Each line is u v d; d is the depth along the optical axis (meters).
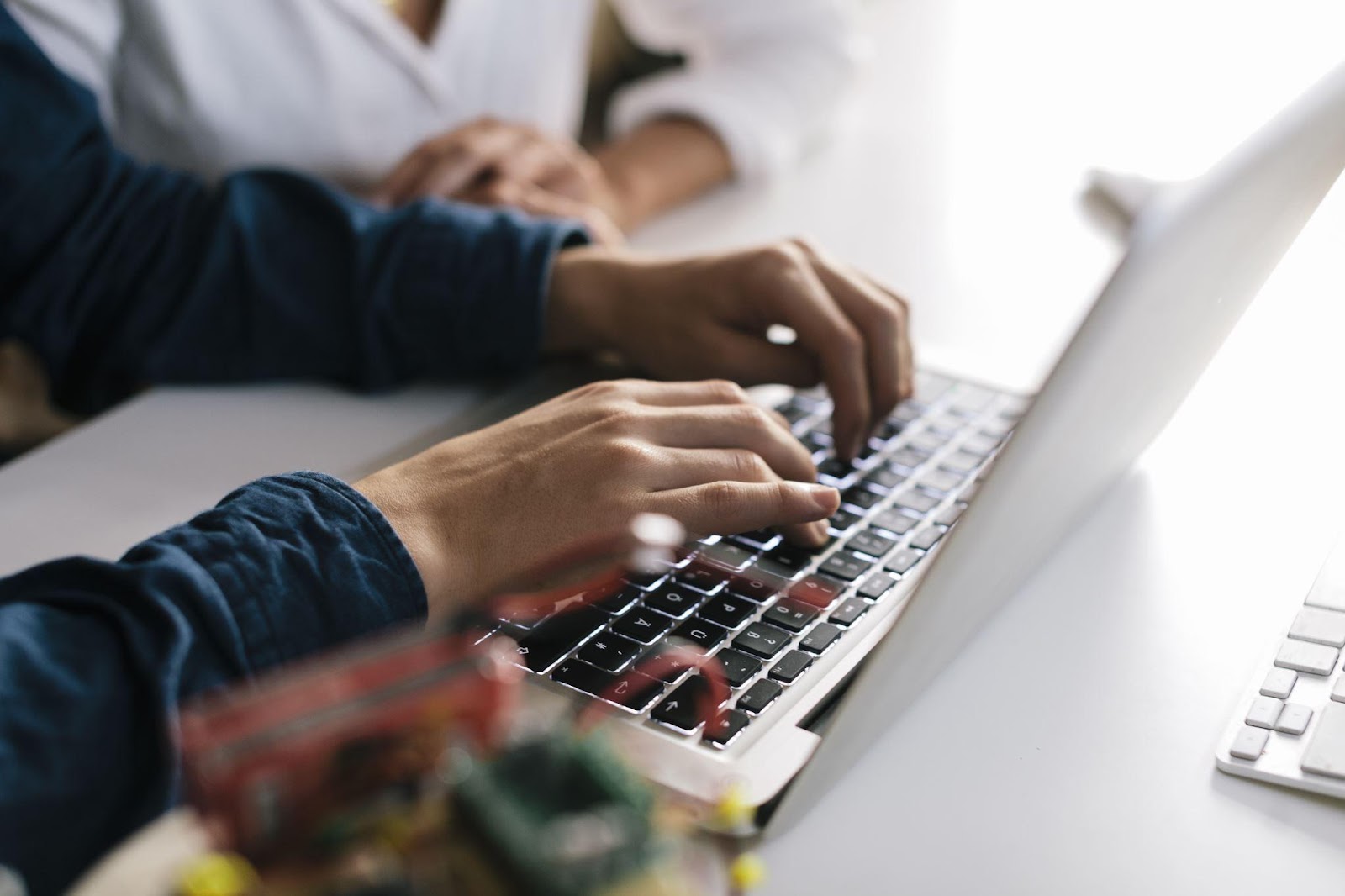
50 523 0.59
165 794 0.38
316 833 0.27
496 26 1.05
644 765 0.42
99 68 0.89
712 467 0.53
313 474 0.49
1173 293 0.43
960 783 0.43
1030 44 1.26
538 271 0.73
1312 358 0.71
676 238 0.92
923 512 0.60
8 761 0.37
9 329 0.73
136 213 0.75
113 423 0.68
